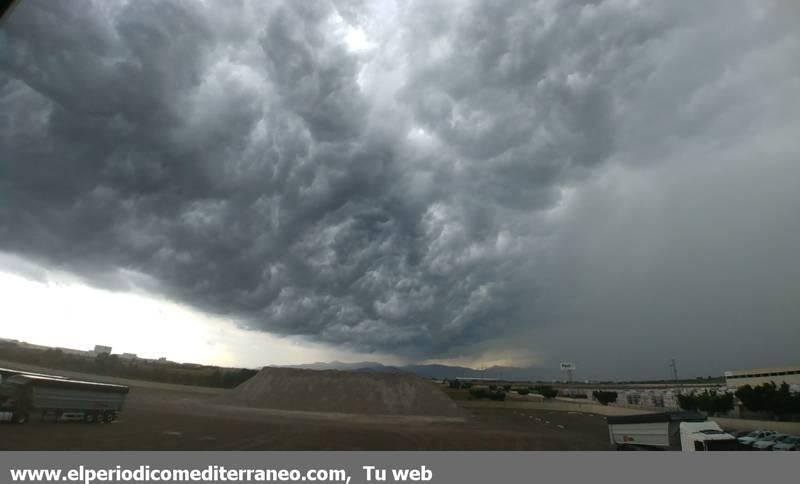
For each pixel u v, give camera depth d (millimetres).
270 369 74812
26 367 77500
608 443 39750
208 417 43094
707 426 27719
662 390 94812
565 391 136000
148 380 85438
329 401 67562
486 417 68688
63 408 31031
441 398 72188
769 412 52094
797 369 59906
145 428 32219
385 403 68500
